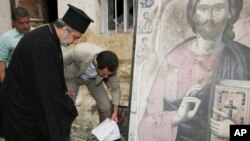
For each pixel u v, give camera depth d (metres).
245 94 2.25
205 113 2.43
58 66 2.55
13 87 2.64
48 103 2.47
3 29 5.57
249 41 2.27
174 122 2.59
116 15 4.48
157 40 2.77
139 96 2.85
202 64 2.48
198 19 2.52
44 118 2.49
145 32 2.87
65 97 2.61
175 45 2.65
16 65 2.59
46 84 2.46
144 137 2.77
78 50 3.28
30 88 2.53
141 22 2.91
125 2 4.30
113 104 3.42
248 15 2.28
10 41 3.60
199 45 2.51
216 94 2.38
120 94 3.77
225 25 2.38
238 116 2.28
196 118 2.47
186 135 2.51
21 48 2.55
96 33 4.40
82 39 4.46
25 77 2.54
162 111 2.67
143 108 2.80
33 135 2.68
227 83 2.34
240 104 2.27
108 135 3.00
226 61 2.36
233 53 2.33
